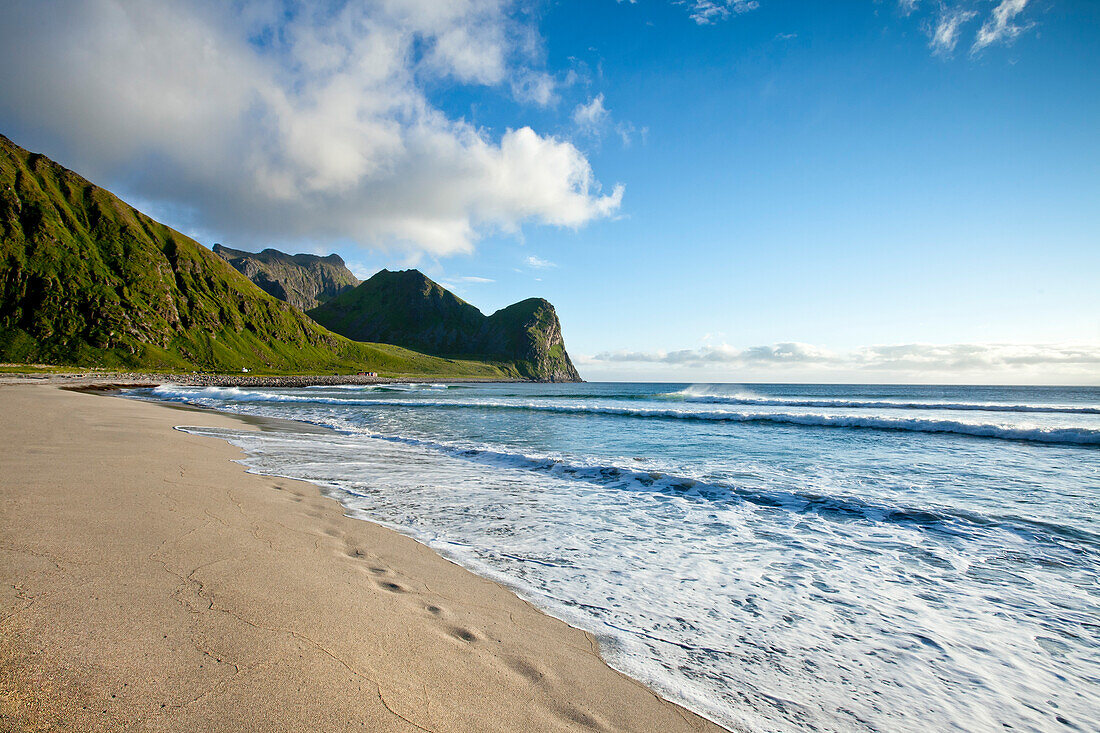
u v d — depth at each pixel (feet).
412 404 122.42
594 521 25.93
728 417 86.84
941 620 15.65
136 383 209.56
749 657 13.12
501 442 56.65
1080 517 27.17
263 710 8.41
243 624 11.30
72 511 18.48
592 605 15.89
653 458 45.91
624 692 11.07
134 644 9.80
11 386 127.24
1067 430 59.82
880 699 11.46
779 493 31.65
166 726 7.73
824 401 131.03
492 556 20.07
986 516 27.22
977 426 66.33
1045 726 10.70
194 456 36.32
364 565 17.11
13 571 12.51
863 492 32.73
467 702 9.80
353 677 9.89
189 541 16.62
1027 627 15.28
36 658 8.84
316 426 69.51
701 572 19.26
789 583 18.39
